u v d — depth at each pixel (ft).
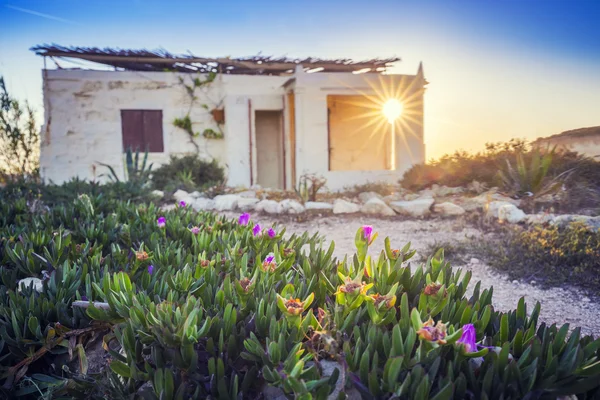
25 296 7.14
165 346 4.93
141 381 5.35
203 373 5.09
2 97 39.34
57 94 42.39
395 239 18.48
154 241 9.61
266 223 22.38
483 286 12.81
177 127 44.88
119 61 44.09
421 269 6.30
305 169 37.68
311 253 7.88
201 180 39.37
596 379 4.30
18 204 15.20
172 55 42.29
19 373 6.28
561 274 12.88
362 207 24.56
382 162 48.24
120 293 5.83
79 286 7.30
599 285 12.04
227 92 45.80
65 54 41.14
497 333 5.24
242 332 5.22
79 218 13.56
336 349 4.61
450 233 19.02
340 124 47.01
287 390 4.29
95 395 5.72
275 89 46.93
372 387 4.17
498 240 16.90
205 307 6.08
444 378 4.22
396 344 4.36
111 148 43.52
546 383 4.27
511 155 26.18
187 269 6.33
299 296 6.06
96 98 43.09
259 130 47.11
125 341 5.16
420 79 40.34
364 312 5.40
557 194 21.86
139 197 26.27
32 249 8.80
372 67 46.62
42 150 42.27
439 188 30.86
